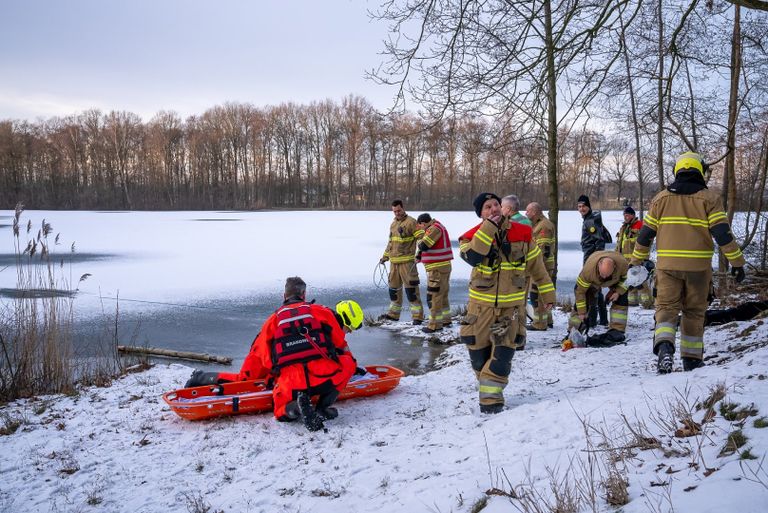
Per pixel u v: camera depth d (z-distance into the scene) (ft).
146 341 30.17
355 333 31.42
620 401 13.64
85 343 29.91
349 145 249.75
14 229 23.50
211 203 267.18
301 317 16.92
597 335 25.64
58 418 17.92
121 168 271.90
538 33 25.32
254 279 52.85
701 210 16.61
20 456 15.01
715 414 10.80
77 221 144.97
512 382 20.20
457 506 9.89
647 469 9.53
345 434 15.94
